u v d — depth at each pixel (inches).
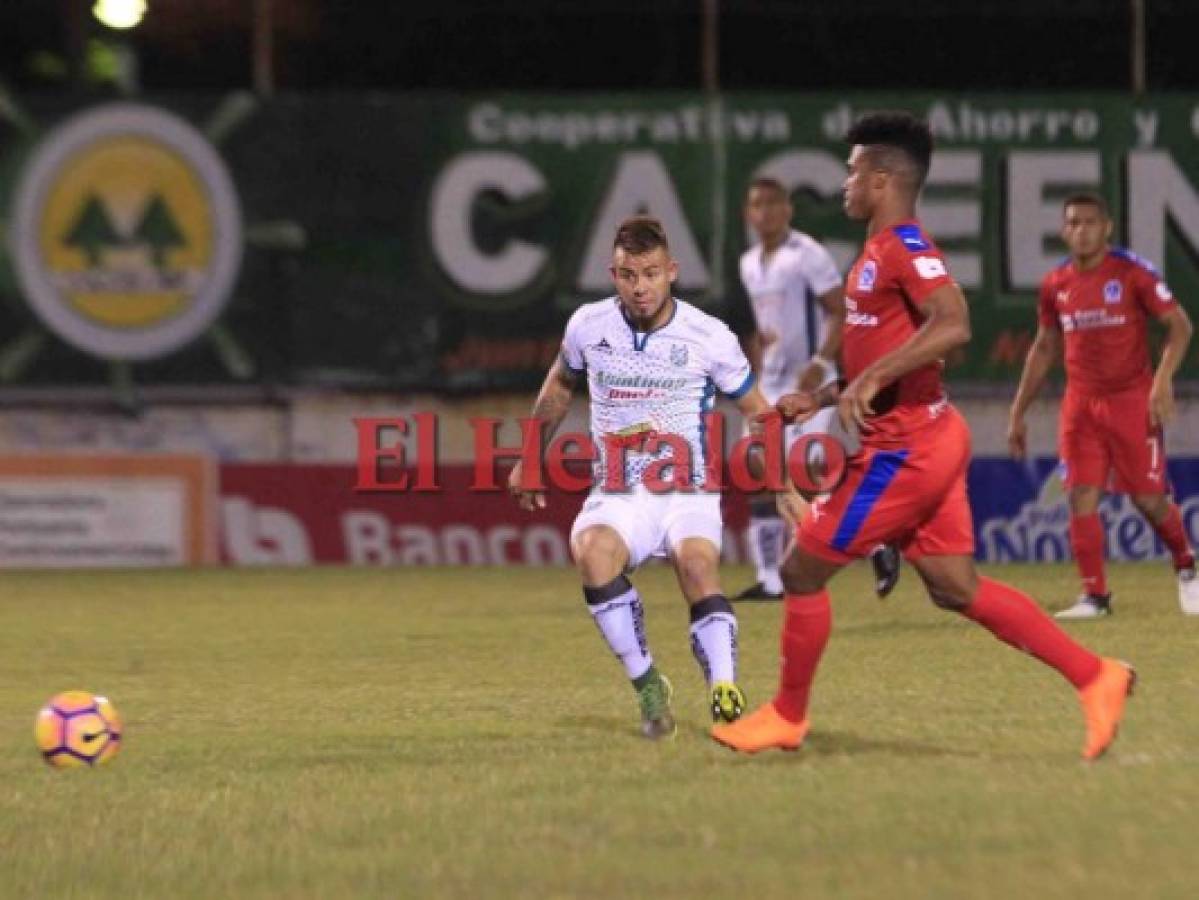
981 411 2605.8
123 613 2122.3
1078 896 832.3
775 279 2079.2
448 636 1884.8
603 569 1234.6
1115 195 2588.6
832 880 866.8
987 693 1409.9
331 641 1861.5
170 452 2608.3
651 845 937.5
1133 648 1673.2
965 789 1032.2
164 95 2561.5
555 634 1884.8
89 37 2854.3
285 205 2581.2
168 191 2568.9
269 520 2630.4
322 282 2591.0
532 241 2593.5
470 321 2598.4
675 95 2581.2
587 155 2588.6
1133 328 1909.4
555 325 2600.9
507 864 911.7
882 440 1088.8
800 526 1111.6
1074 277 1929.1
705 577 1234.6
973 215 2583.7
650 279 1231.5
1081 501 1932.8
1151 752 1144.2
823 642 1120.2
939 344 1053.8
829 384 1148.5
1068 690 1416.1
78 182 2556.6
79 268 2566.4
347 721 1373.0
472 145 2588.6
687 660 1664.6
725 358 1263.5
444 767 1158.3
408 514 2640.3
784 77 2839.6
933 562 1109.7
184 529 2620.6
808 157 2578.7
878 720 1289.4
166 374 2586.1
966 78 2832.2
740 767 1118.4
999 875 866.8
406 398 2605.8
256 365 2593.5
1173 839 924.6
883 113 1112.8
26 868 940.0
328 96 2578.7
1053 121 2583.7
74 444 2598.4
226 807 1058.1
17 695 1545.3
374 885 885.2
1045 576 2399.1
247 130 2573.8
